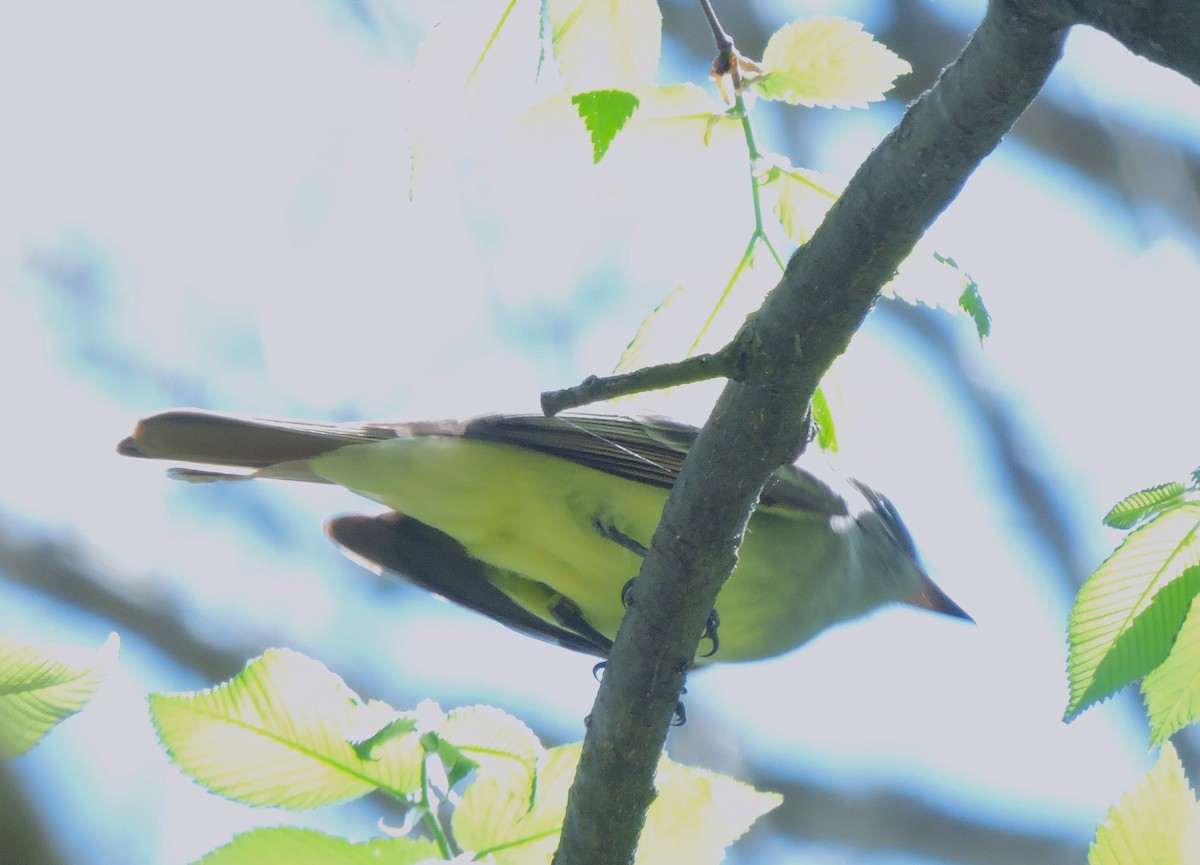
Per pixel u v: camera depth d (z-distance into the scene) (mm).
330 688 5363
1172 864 5086
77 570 15320
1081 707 5410
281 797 5316
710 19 5848
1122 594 5367
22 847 3605
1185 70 4109
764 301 5578
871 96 5773
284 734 5301
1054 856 15867
